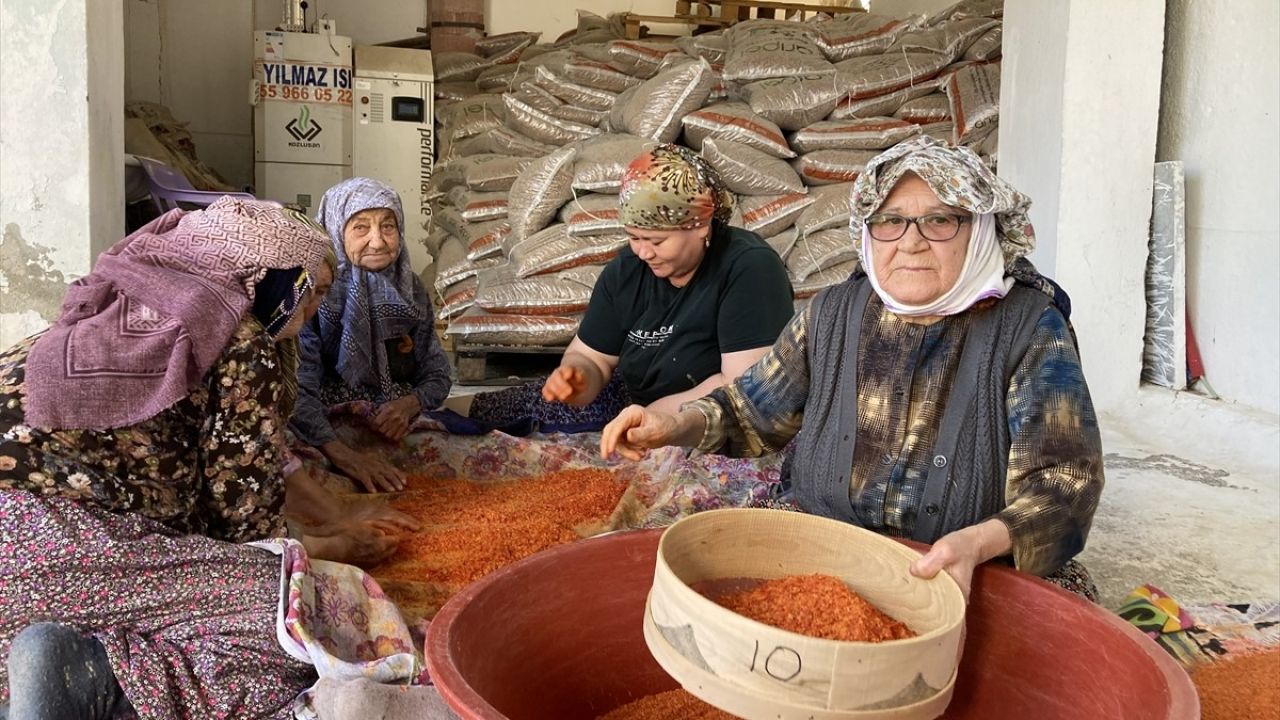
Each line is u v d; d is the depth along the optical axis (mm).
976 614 1548
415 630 1979
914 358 1724
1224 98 4035
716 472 2900
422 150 7516
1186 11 4211
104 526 1685
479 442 3100
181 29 7887
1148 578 2656
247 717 1685
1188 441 3922
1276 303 3805
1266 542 2920
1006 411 1671
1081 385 1643
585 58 5723
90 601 1680
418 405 3158
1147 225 4246
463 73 7863
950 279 1621
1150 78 4145
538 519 2572
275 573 1817
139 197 4031
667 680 1679
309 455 2873
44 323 3141
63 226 3092
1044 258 4340
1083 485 1570
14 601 1643
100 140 3176
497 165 5379
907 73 4969
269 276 1938
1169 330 4227
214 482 1889
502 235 5000
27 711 1512
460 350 4703
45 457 1678
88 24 3037
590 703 1613
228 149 8117
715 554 1571
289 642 1721
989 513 1680
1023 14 4465
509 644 1459
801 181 4773
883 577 1525
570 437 3283
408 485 2932
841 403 1784
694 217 2578
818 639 1200
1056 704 1458
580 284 4637
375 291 3061
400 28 8414
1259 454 3645
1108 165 4191
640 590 1634
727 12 8133
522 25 8539
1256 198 3893
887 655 1203
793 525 1591
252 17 7996
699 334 2797
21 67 2996
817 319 1859
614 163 4715
